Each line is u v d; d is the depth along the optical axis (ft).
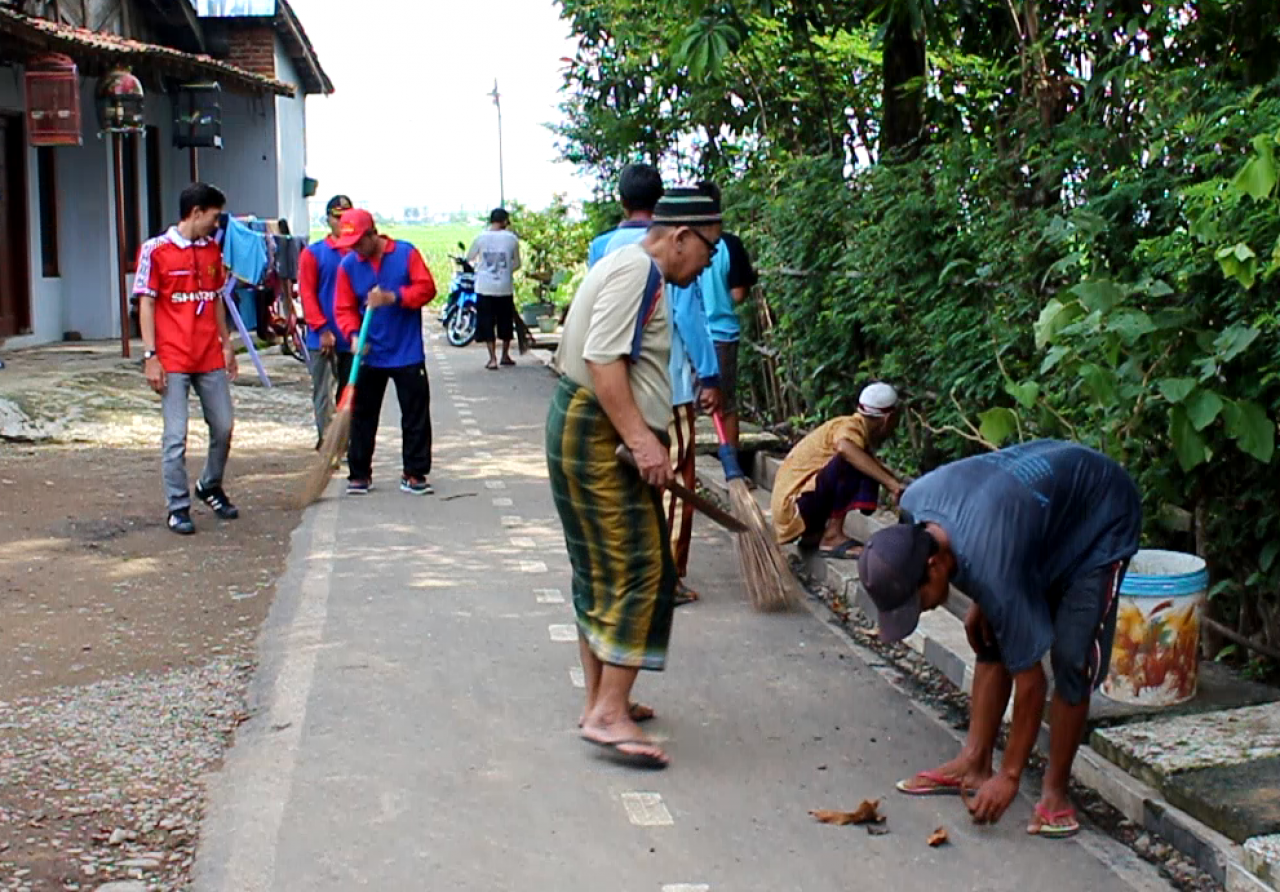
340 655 19.33
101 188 58.59
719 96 38.09
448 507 28.91
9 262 53.26
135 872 13.28
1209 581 18.62
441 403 44.83
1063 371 17.72
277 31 72.79
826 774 15.80
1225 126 17.35
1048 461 13.67
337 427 28.96
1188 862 13.73
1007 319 21.59
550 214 77.82
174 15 66.90
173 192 68.90
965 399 23.26
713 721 17.37
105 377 43.65
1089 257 19.53
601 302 15.48
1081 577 13.76
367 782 15.25
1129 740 15.28
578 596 16.35
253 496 30.25
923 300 24.50
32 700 17.71
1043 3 25.53
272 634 20.45
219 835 14.01
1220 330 17.16
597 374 15.43
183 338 26.61
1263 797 13.79
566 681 18.47
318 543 25.71
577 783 15.34
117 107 48.08
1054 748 14.24
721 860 13.66
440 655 19.40
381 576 23.45
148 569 24.08
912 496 13.73
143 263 26.32
